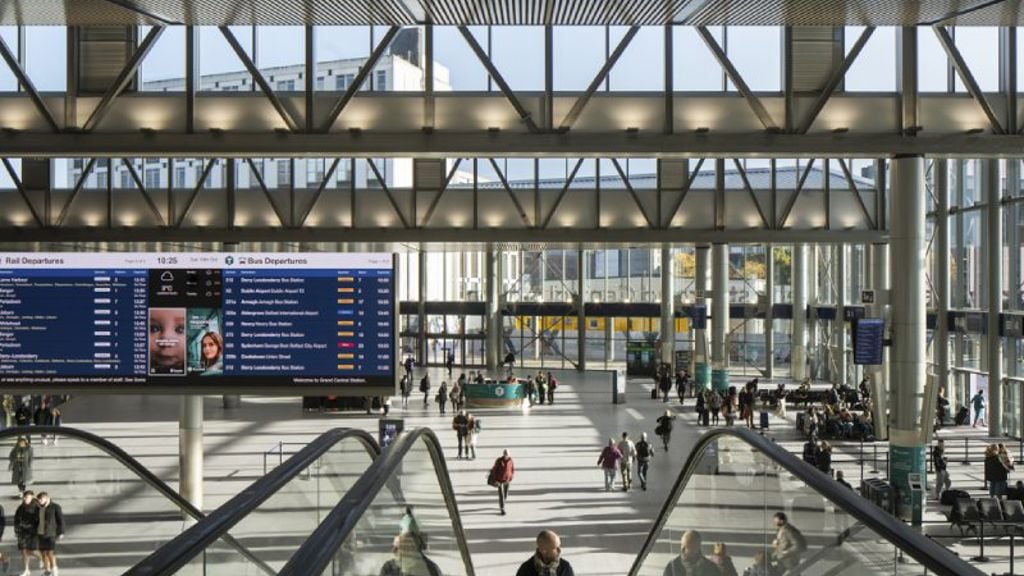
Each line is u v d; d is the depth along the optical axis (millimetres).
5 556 13000
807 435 30609
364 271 16422
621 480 23656
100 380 16328
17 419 31156
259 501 7113
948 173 34031
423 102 20734
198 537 5844
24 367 16266
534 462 26000
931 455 24047
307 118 19281
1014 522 18125
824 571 7938
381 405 37250
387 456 7965
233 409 38156
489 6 13758
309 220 30109
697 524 12609
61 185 29438
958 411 33344
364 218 30297
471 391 38312
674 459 26688
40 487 15945
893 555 6184
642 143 19656
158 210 29297
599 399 41156
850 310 45031
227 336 16406
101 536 14781
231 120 20719
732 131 20922
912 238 20266
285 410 37688
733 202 32969
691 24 14914
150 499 16281
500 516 19906
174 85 29344
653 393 41094
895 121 20688
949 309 34312
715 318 40844
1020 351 30375
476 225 30719
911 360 20375
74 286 16281
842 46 20984
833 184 38844
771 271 49969
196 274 16391
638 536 18281
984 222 32031
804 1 13188
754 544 10672
